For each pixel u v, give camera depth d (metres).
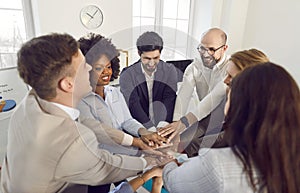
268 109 0.50
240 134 0.55
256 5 3.08
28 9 2.27
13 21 2.21
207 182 0.60
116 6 2.68
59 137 0.60
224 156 0.59
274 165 0.51
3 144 1.54
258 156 0.52
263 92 0.51
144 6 3.05
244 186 0.56
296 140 0.51
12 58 2.23
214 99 0.76
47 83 0.60
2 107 1.69
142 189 0.84
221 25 3.25
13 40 2.23
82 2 2.42
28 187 0.63
